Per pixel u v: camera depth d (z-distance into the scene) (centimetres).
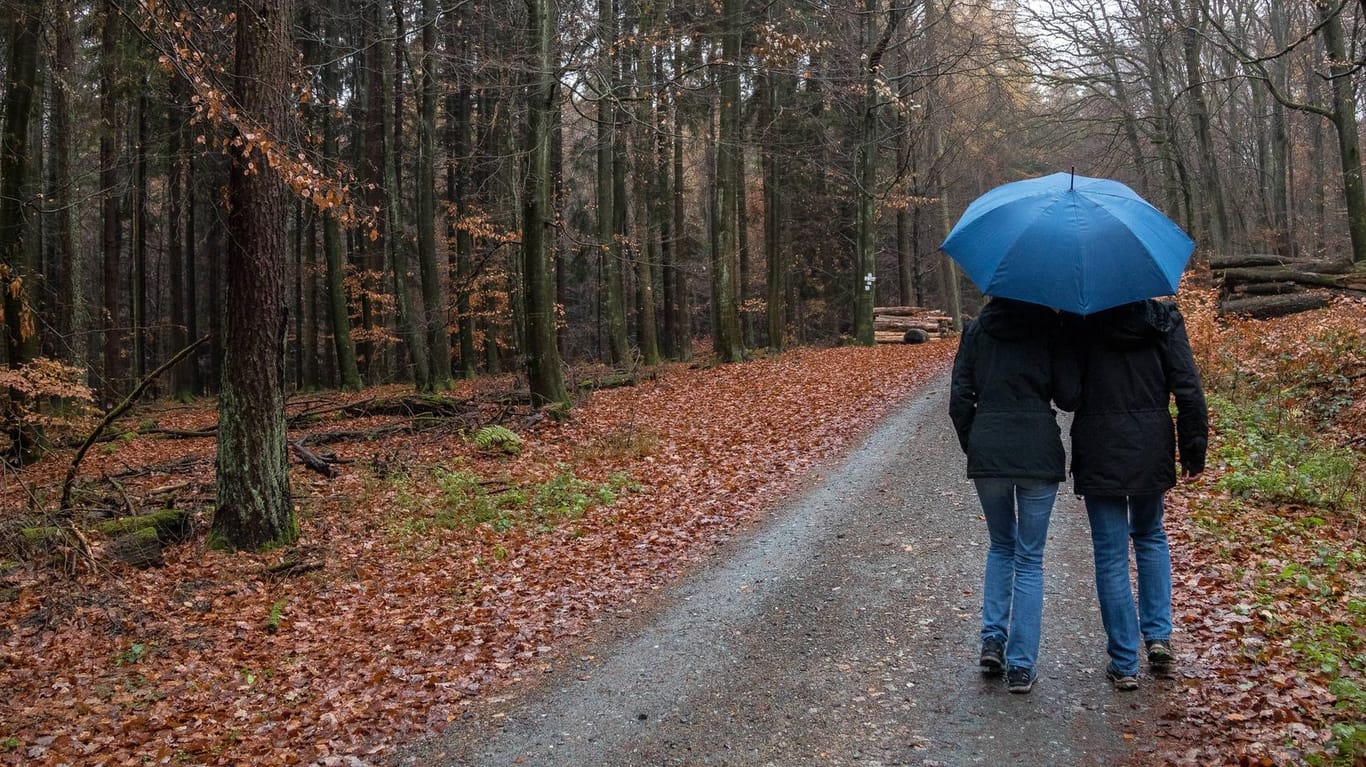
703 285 4378
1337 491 671
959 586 564
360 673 535
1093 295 359
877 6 2477
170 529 863
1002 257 375
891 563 632
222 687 537
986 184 3969
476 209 2261
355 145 2555
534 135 1549
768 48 1758
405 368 3203
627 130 2316
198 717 491
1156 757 334
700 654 504
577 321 4056
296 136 841
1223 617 457
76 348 1536
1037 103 3159
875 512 785
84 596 688
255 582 747
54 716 505
